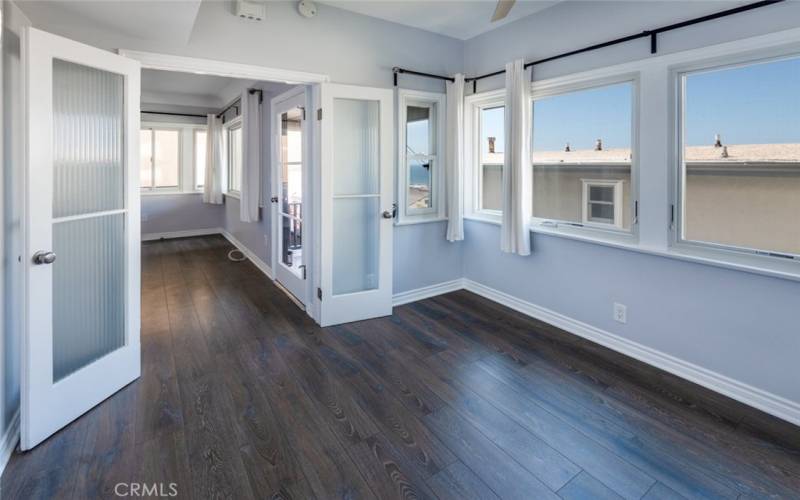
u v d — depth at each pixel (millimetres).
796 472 1824
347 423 2164
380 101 3510
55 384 2016
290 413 2252
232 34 2961
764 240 2289
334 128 3447
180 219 7832
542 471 1827
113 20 2350
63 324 2109
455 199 4102
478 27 3795
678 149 2602
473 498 1676
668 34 2564
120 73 2314
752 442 2025
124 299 2480
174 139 7727
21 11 2100
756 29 2197
